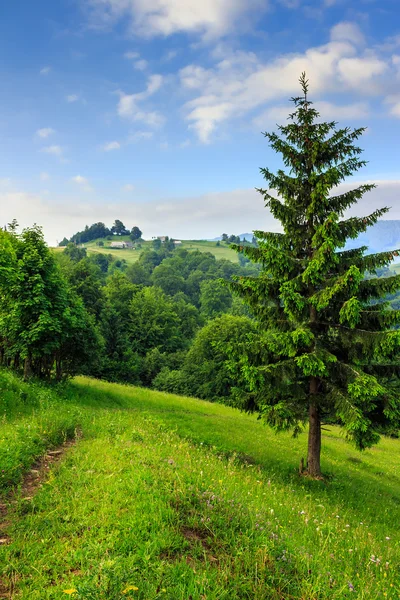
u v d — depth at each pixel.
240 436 18.59
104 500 5.59
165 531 4.62
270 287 12.29
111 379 44.28
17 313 18.14
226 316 54.47
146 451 8.63
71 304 22.11
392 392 11.28
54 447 9.45
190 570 3.92
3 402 14.00
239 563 4.25
